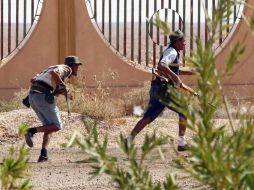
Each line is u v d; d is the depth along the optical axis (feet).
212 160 23.02
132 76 159.02
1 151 106.11
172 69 96.37
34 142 112.57
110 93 157.28
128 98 142.41
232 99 152.15
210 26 23.76
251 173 23.31
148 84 143.84
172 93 24.63
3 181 26.58
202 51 23.73
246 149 23.00
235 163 23.02
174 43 96.07
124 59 159.74
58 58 158.40
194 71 24.09
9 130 116.37
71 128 119.03
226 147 23.18
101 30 163.02
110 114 124.16
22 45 157.99
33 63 157.58
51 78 97.19
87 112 124.26
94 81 157.07
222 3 23.65
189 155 25.94
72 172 87.86
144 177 25.34
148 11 161.38
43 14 157.58
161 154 25.17
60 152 103.96
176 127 124.47
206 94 23.73
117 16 163.32
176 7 160.76
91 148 24.88
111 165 24.99
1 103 143.84
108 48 159.02
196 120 23.70
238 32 156.15
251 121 23.50
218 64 155.33
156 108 99.30
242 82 157.79
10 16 162.71
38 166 92.27
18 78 156.87
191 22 153.17
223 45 156.66
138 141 113.91
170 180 25.72
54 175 85.76
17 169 26.61
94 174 25.03
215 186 23.43
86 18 158.81
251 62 157.58
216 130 23.50
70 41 157.99
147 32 159.94
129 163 25.53
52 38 158.20
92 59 158.51
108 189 75.92
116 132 119.85
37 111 97.25
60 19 157.99
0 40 161.38
